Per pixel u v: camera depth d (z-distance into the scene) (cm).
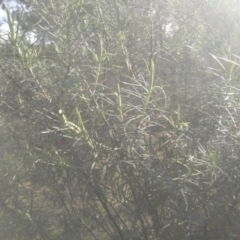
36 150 351
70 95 328
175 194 326
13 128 370
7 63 341
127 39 373
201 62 382
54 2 376
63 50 339
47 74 335
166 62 385
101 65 330
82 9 351
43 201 389
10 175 375
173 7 402
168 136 328
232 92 311
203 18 401
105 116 324
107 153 324
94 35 362
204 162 300
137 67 377
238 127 319
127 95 338
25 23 357
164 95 333
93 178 336
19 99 338
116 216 369
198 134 335
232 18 400
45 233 378
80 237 381
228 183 317
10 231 385
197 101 354
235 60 367
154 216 351
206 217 331
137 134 315
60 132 332
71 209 388
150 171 321
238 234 338
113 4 374
